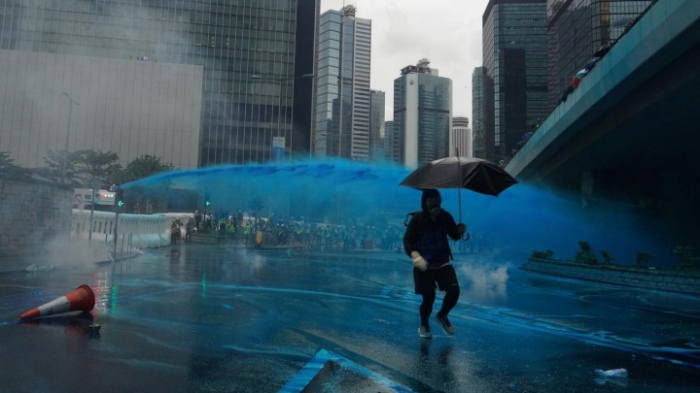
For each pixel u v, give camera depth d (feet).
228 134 301.02
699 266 43.73
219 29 305.94
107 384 12.53
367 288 36.32
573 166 91.71
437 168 18.03
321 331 19.98
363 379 13.62
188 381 13.01
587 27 349.61
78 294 22.06
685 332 21.26
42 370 13.50
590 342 18.99
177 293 30.07
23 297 25.99
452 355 16.49
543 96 516.73
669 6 40.22
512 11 528.63
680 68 45.03
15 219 50.70
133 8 291.58
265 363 14.94
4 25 274.36
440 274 18.61
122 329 19.10
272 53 312.50
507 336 19.86
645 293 37.22
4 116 256.11
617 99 56.85
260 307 25.70
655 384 13.62
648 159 83.05
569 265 54.90
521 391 12.85
